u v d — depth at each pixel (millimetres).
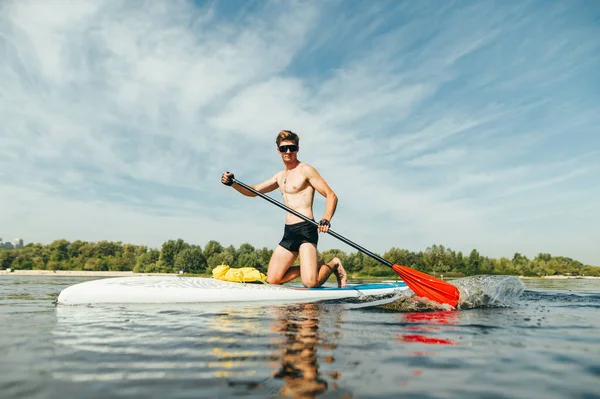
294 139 6348
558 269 54406
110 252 84875
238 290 5262
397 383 1702
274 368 1884
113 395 1532
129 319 3445
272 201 6020
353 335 2689
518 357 2150
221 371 1830
